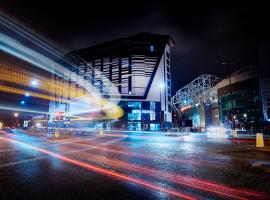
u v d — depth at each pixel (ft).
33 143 62.85
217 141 71.77
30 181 17.94
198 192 15.03
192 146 52.65
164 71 299.99
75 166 24.97
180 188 16.01
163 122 273.54
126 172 21.66
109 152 39.58
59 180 18.35
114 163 27.09
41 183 17.33
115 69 305.73
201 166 24.93
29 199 13.60
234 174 20.57
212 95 340.18
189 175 20.27
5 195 14.33
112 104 287.48
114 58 311.06
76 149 45.16
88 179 18.74
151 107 277.64
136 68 289.53
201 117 357.41
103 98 298.97
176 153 38.11
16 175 20.18
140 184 17.13
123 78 293.23
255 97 249.55
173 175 20.27
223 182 17.62
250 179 18.60
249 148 46.34
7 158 31.55
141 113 273.54
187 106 425.28
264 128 190.70
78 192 15.03
